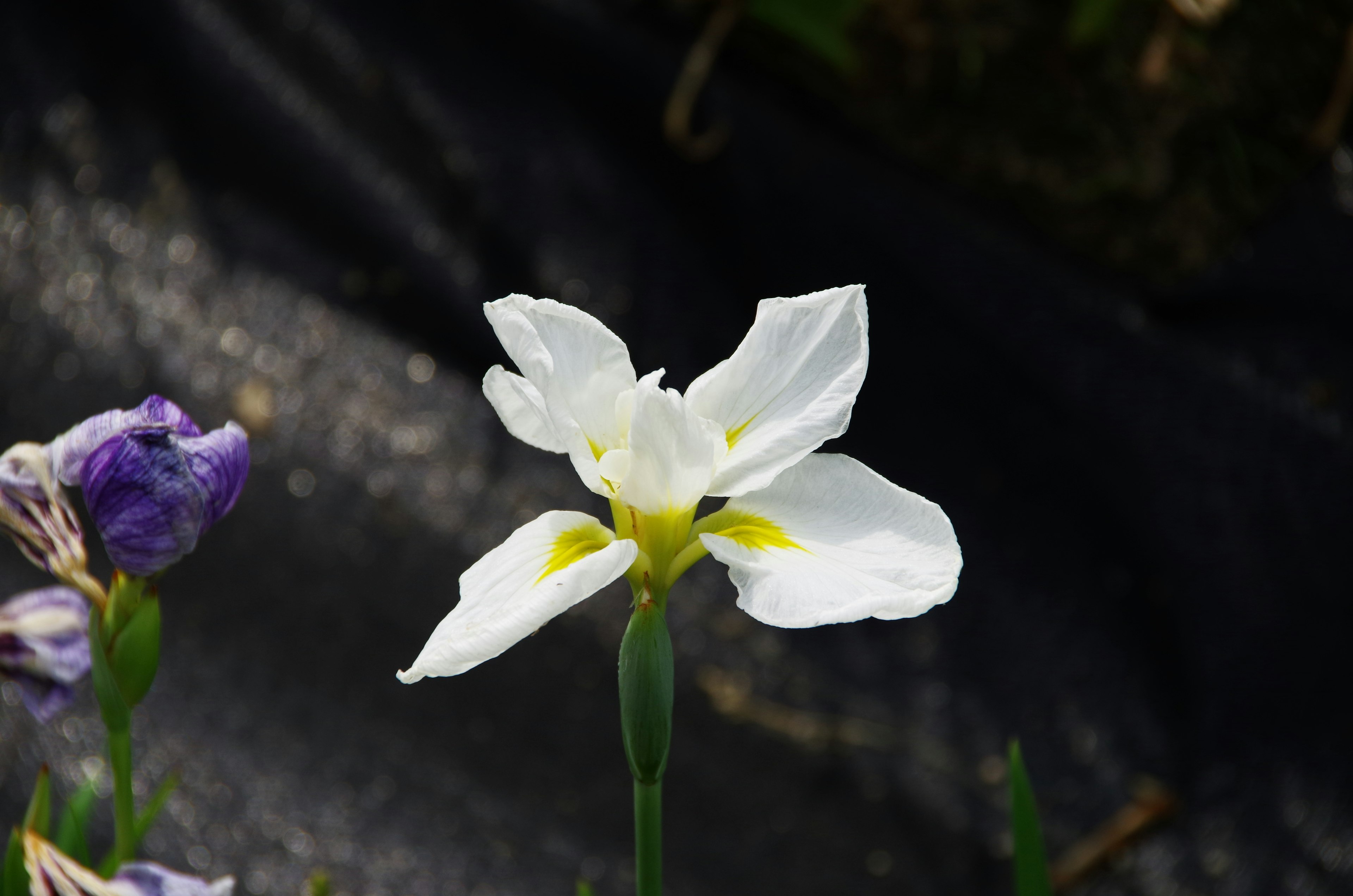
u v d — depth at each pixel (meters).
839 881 1.43
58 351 1.76
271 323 1.83
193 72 1.88
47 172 1.87
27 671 0.97
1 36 1.90
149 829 1.35
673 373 1.79
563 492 1.76
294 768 1.44
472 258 1.84
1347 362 1.57
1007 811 1.50
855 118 1.77
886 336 1.74
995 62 1.74
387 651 1.59
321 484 1.72
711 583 1.70
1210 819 1.45
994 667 1.61
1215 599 1.54
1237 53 1.71
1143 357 1.63
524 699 1.56
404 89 1.85
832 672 1.63
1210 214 1.66
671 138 1.79
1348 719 1.45
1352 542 1.50
